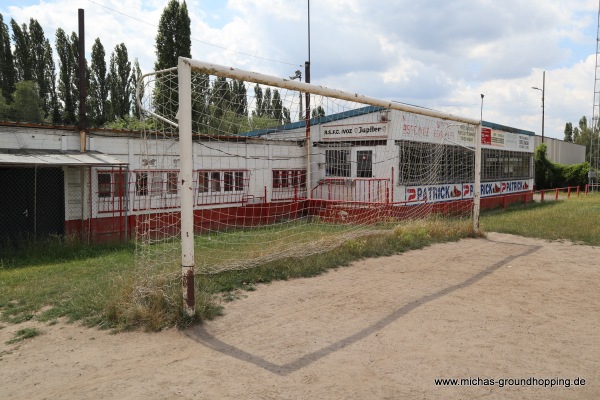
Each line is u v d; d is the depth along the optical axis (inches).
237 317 214.7
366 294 253.3
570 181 1413.6
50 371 161.3
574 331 196.2
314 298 245.1
